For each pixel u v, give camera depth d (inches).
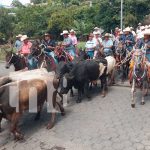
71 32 678.5
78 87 508.4
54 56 601.3
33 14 1743.4
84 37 1565.0
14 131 382.3
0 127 409.7
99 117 446.3
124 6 1486.2
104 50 632.4
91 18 1670.8
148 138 376.2
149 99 512.4
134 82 482.0
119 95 542.3
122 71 644.7
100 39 662.5
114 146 360.8
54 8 1795.0
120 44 653.9
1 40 1688.0
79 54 650.2
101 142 371.2
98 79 581.9
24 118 454.9
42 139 386.3
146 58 503.5
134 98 509.0
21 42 711.1
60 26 1609.3
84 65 505.4
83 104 503.8
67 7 1964.8
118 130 401.4
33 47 579.2
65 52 625.6
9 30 1739.7
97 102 510.6
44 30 1685.5
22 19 1800.0
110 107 484.1
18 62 579.2
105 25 1526.8
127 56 581.9
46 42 611.8
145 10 1497.3
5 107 373.7
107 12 1519.4
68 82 485.4
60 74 476.7
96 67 520.4
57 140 381.7
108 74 575.8
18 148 366.6
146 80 485.1
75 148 359.9
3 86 377.1
